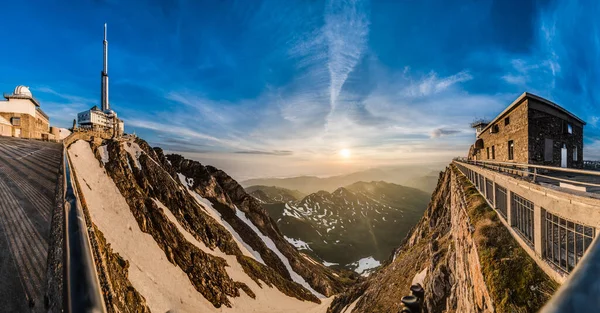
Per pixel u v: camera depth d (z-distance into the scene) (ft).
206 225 176.65
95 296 11.47
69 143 137.59
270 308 146.61
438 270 59.41
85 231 17.76
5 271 16.93
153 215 134.10
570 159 75.72
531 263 25.80
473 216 41.52
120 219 114.11
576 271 5.57
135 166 168.14
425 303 61.05
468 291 36.42
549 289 22.43
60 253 16.88
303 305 178.70
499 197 38.96
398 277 93.45
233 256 176.35
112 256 83.56
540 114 68.59
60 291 13.79
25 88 160.35
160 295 91.15
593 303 4.29
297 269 253.44
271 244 264.72
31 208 27.61
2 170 44.37
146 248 111.45
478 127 163.73
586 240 27.17
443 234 90.02
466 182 69.51
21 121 152.56
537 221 25.70
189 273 121.29
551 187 26.02
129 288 72.49
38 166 50.08
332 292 242.78
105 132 202.08
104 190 124.88
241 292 140.97
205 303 111.65
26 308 14.03
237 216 265.75
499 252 29.53
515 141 74.08
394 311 70.95
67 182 34.73
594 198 18.28
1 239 20.99
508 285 24.71
